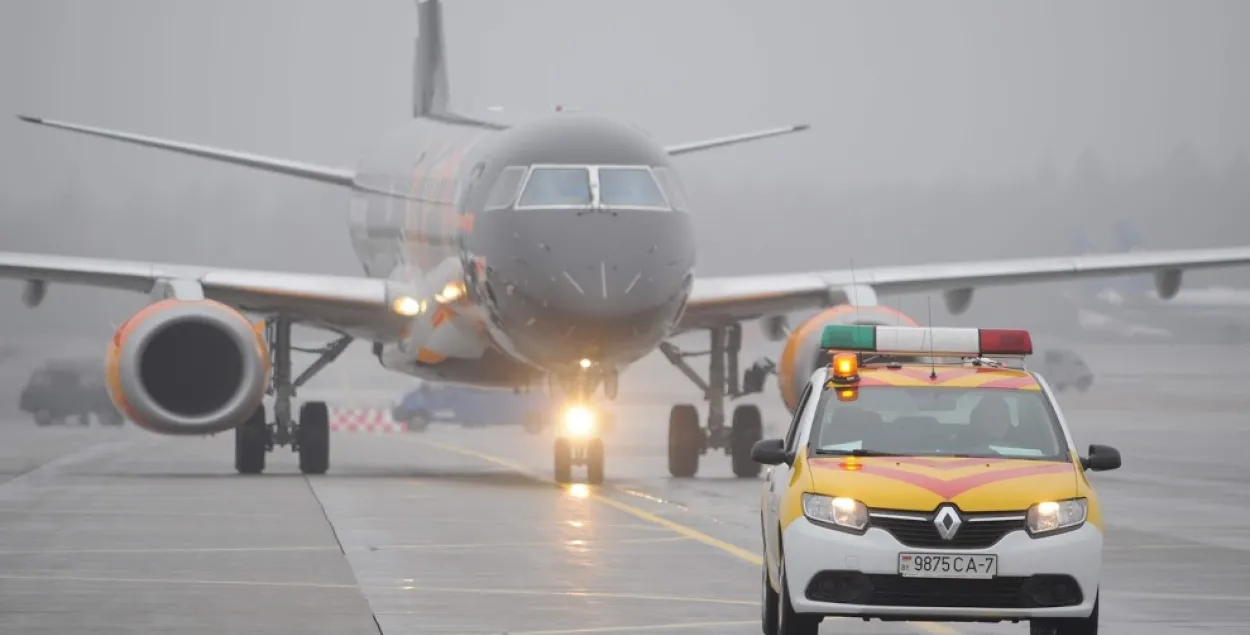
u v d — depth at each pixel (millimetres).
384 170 132625
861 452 52156
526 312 99812
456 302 109062
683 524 84625
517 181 101812
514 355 105500
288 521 85688
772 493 53188
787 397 111500
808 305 116312
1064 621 49438
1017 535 48594
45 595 60531
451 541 77125
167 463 139875
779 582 51531
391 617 55969
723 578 65625
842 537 48781
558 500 98000
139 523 84750
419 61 160625
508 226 100750
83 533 80188
